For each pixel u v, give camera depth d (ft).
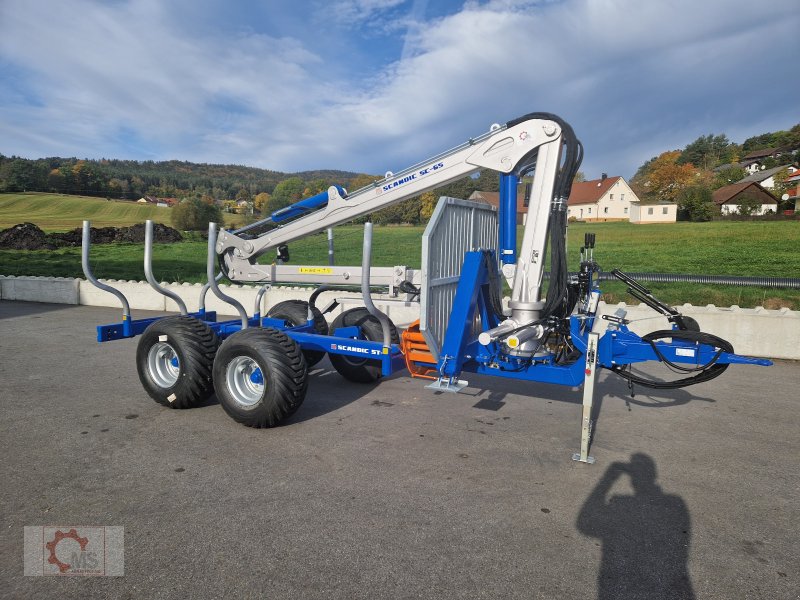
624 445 15.64
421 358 16.61
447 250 15.71
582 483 13.11
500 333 14.78
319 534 10.68
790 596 9.04
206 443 15.34
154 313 40.52
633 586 9.25
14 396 19.66
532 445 15.51
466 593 8.98
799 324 26.08
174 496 12.19
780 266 52.16
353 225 76.95
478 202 17.44
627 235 92.73
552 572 9.59
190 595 8.87
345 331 20.10
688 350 14.24
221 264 21.56
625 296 34.81
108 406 18.60
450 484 12.93
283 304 23.08
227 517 11.30
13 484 12.74
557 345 15.80
